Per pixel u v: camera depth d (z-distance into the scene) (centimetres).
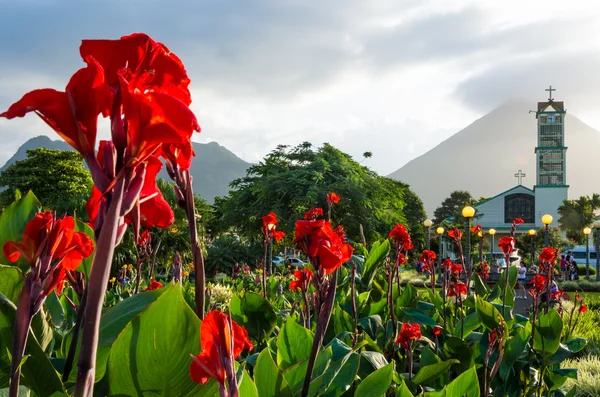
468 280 571
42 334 156
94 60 81
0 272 148
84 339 82
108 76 84
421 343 423
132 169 84
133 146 82
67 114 80
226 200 4162
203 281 152
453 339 350
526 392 417
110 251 82
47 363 132
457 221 7944
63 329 258
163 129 80
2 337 134
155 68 88
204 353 98
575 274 3128
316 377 208
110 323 166
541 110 9525
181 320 130
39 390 134
